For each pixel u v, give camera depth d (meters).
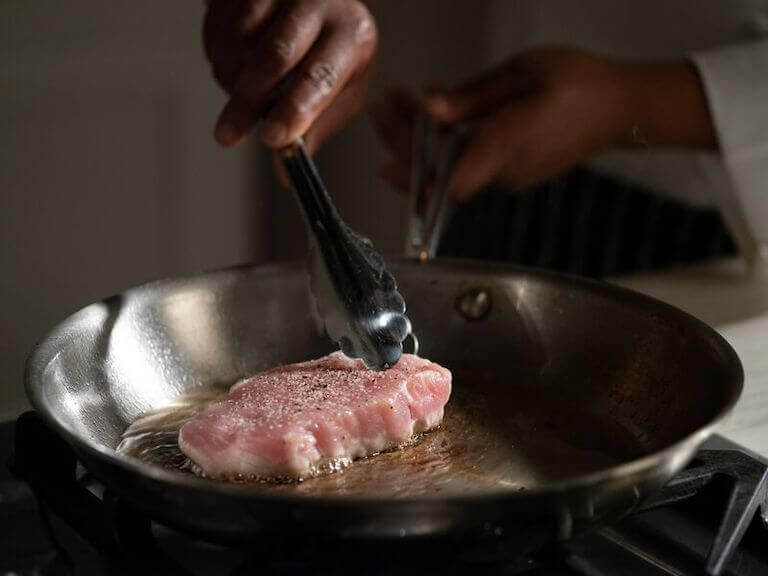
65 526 0.53
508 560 0.51
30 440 0.55
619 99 0.91
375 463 0.56
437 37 1.30
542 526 0.45
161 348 0.62
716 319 0.78
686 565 0.52
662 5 1.05
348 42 0.67
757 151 0.91
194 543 0.52
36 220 1.24
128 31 1.22
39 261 1.25
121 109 1.25
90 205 1.27
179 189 1.32
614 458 0.57
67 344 0.56
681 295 0.82
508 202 1.08
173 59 1.26
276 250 1.45
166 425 0.59
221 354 0.64
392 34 1.35
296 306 0.65
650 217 1.03
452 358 0.66
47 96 1.19
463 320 0.66
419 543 0.45
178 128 1.29
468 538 0.45
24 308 1.26
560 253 1.08
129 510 0.51
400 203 1.33
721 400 0.51
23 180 1.21
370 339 0.57
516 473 0.55
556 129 0.90
